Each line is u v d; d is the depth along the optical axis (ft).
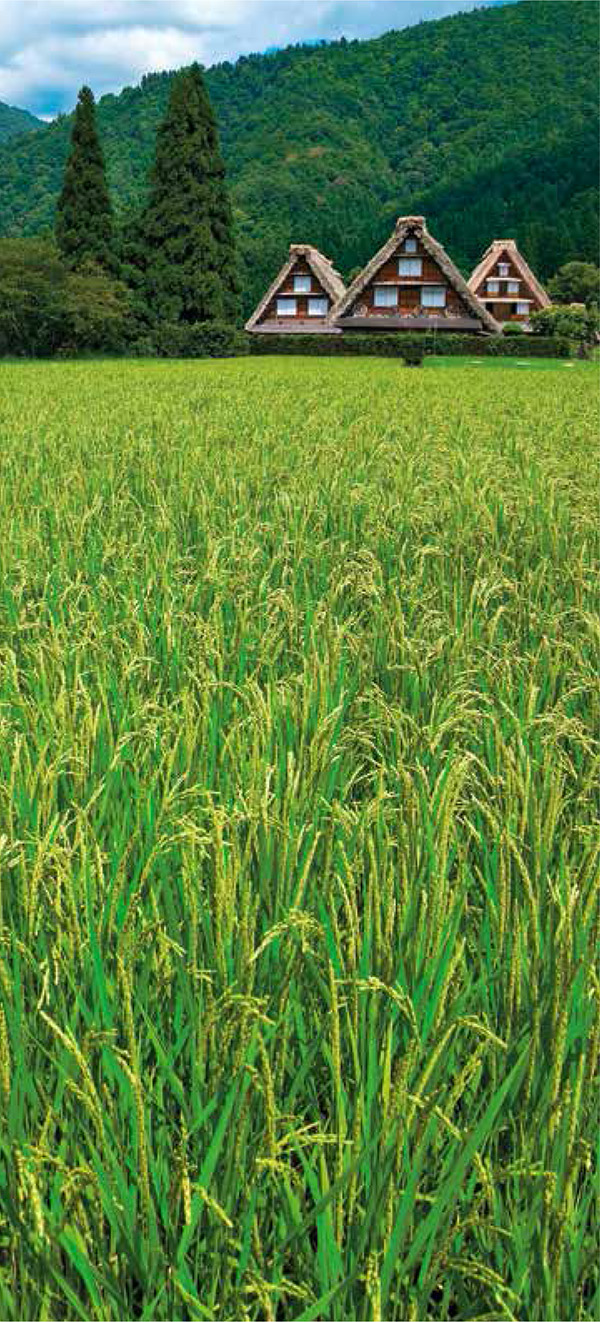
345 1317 7.39
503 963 10.04
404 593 22.56
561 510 31.78
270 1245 8.01
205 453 45.60
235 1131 7.84
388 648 18.71
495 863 11.31
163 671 17.75
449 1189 7.73
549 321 304.50
